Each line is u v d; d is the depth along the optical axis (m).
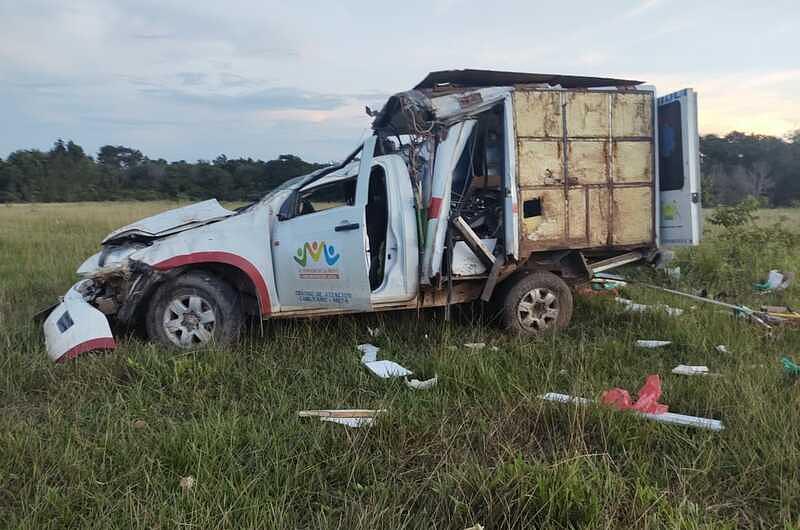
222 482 3.01
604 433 3.64
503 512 2.80
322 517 2.84
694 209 6.18
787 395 4.18
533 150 5.87
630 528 2.74
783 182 62.66
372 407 4.14
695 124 6.14
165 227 6.17
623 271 9.20
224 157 42.78
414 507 2.98
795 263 9.82
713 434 3.65
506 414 3.88
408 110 5.80
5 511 2.86
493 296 6.20
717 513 2.93
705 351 5.45
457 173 6.16
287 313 5.63
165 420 3.79
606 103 6.14
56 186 57.78
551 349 5.26
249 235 5.54
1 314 6.27
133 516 2.77
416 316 6.26
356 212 5.37
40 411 4.06
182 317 5.30
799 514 2.90
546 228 5.99
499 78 6.34
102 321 5.03
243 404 4.11
